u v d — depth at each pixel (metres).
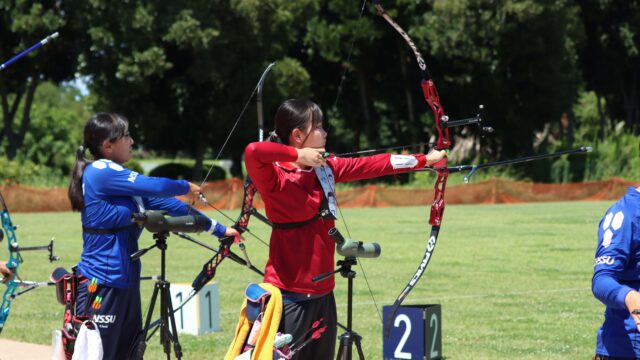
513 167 149.50
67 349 16.67
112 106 145.12
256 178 14.02
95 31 133.12
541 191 131.38
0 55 148.25
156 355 24.95
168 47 143.88
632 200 12.74
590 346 26.14
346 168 14.97
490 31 139.75
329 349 14.98
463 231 73.06
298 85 144.38
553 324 30.05
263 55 144.00
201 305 28.47
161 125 145.50
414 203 126.31
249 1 135.38
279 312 14.11
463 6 138.50
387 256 54.00
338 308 33.66
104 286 16.56
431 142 15.71
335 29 151.25
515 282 41.59
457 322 30.45
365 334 28.41
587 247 58.66
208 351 25.56
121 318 16.78
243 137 151.12
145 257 53.69
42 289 40.06
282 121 14.81
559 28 142.88
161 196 16.67
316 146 14.84
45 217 100.31
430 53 152.75
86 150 17.67
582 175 145.88
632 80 193.62
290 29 146.25
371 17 152.12
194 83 147.12
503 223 82.50
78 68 141.38
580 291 38.47
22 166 138.12
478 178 139.12
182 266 48.91
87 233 16.84
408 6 151.00
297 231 14.45
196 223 16.23
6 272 17.66
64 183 136.25
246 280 42.62
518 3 136.12
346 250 14.34
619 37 180.62
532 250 56.94
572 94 156.12
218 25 135.50
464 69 154.75
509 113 152.88
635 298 11.86
